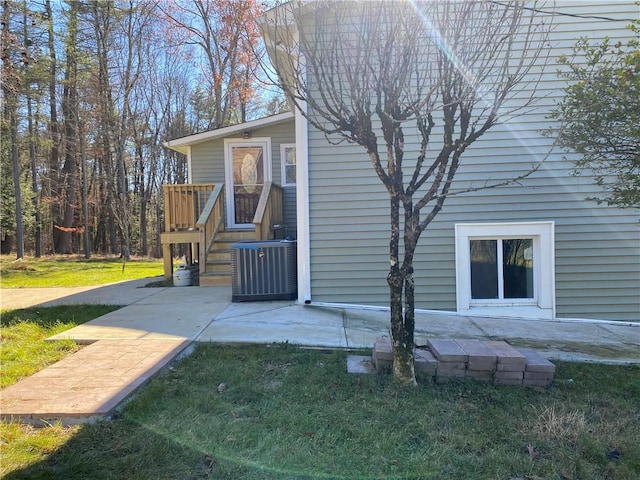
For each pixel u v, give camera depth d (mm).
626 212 6121
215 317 5547
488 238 6328
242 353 4117
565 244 6191
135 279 10562
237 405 2996
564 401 3145
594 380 3613
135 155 24938
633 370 3928
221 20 17703
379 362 3641
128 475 2176
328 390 3246
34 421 2719
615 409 3053
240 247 6621
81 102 19125
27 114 15797
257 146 10727
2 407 2803
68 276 11531
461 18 3129
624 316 6152
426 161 6234
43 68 14727
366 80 3246
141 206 26484
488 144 6207
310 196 6395
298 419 2773
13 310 6281
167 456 2352
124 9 19094
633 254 6133
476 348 3713
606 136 3961
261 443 2486
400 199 3459
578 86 3938
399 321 3426
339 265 6398
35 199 20688
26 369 3652
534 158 6160
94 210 25078
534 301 6316
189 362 3842
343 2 3309
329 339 4570
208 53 20484
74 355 3953
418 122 3389
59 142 19375
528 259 6348
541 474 2254
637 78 3533
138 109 24438
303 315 5707
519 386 3430
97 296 7492
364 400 3082
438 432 2664
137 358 3840
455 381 3457
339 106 3514
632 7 5906
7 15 10086
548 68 6012
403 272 3426
